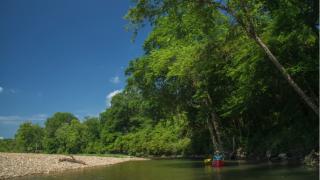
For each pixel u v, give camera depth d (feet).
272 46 107.96
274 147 145.59
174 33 152.25
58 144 526.98
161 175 111.04
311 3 96.27
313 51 106.93
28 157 198.59
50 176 123.44
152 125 331.36
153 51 178.29
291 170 98.58
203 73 149.07
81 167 172.24
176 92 181.37
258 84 123.34
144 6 83.46
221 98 166.71
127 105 391.86
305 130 133.08
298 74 112.47
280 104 144.36
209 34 94.99
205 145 215.31
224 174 102.12
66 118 590.14
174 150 255.09
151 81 177.58
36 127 588.50
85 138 465.88
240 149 174.81
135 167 157.69
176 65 150.00
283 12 97.81
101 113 437.58
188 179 95.91
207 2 83.76
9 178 119.03
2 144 615.57
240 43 114.73
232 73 128.77
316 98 113.60
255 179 85.66
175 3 83.56
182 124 231.09
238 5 83.97
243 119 179.73
